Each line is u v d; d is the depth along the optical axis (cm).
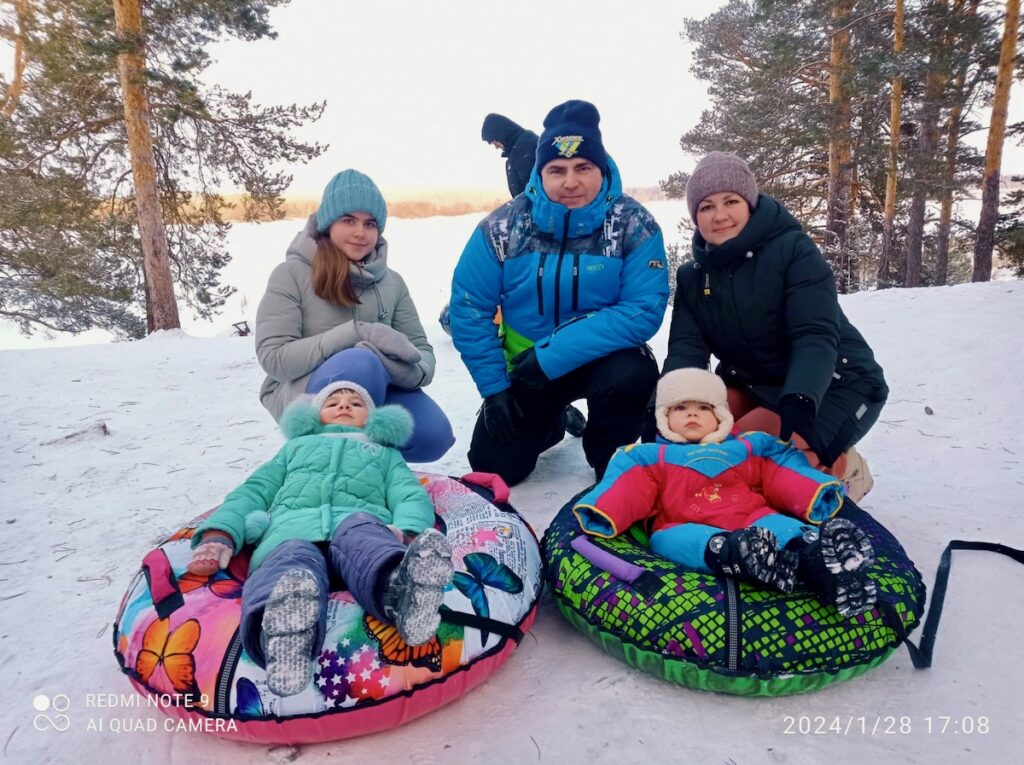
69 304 1705
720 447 253
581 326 314
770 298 279
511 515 249
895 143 1602
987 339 557
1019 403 426
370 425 262
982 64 1576
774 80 1725
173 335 1166
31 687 213
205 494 364
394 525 218
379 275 338
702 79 2077
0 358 754
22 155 1418
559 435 407
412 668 180
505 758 177
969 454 365
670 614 199
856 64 1530
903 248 2019
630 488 245
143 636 191
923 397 455
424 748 182
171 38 1323
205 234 1620
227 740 189
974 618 229
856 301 788
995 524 292
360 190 316
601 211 314
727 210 277
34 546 308
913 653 207
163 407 541
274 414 333
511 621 201
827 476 238
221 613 190
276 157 1478
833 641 192
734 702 197
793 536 211
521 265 325
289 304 323
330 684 175
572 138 300
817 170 1994
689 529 227
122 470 403
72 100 1364
